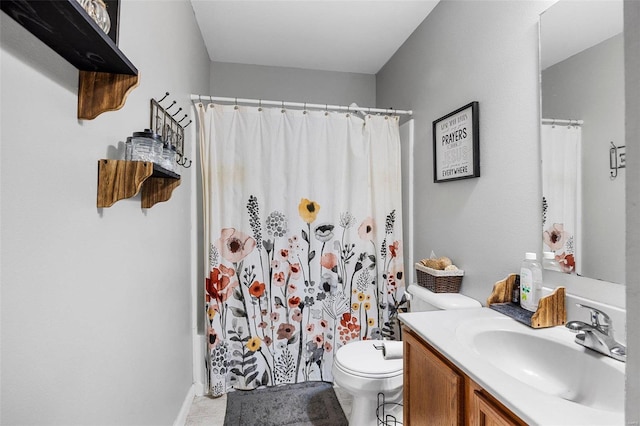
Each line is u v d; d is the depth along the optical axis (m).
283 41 2.51
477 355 0.93
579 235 1.12
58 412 0.71
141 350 1.20
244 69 2.89
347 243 2.25
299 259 2.19
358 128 2.26
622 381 0.82
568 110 1.15
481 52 1.60
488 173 1.55
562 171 1.17
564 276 1.16
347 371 1.57
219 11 2.12
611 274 1.01
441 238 1.96
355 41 2.51
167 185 1.22
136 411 1.15
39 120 0.65
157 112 1.35
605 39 1.04
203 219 2.17
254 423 1.81
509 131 1.42
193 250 2.10
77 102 0.78
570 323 0.98
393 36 2.43
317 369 2.24
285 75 2.96
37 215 0.64
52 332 0.69
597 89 1.06
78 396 0.79
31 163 0.62
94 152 0.86
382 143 2.29
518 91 1.37
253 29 2.34
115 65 0.76
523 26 1.34
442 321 1.21
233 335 2.10
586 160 1.09
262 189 2.13
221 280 2.07
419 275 1.91
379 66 2.95
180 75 1.77
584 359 0.93
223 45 2.58
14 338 0.58
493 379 0.80
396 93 2.66
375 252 2.30
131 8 1.10
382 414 1.60
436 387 1.04
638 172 0.37
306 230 2.19
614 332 0.99
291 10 2.11
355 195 2.25
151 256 1.31
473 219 1.66
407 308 2.31
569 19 1.15
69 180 0.75
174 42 1.64
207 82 2.69
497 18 1.49
